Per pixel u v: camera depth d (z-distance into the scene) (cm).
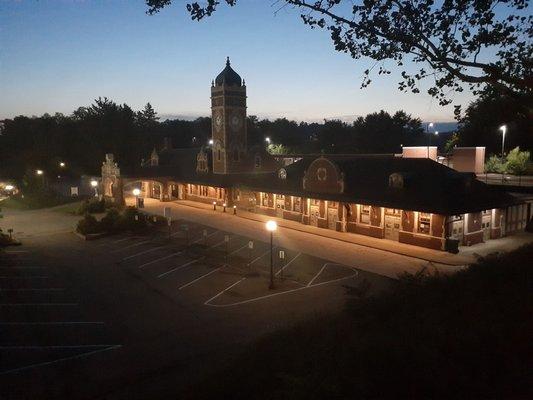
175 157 8244
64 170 11744
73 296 2939
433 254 3659
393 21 1189
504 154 7281
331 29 1210
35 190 7762
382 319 1262
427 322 1019
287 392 877
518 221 4366
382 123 12219
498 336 877
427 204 3800
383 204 4116
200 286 3092
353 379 812
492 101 1390
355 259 3634
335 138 13338
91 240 4725
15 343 2217
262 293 2912
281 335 1490
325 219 4850
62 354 2091
